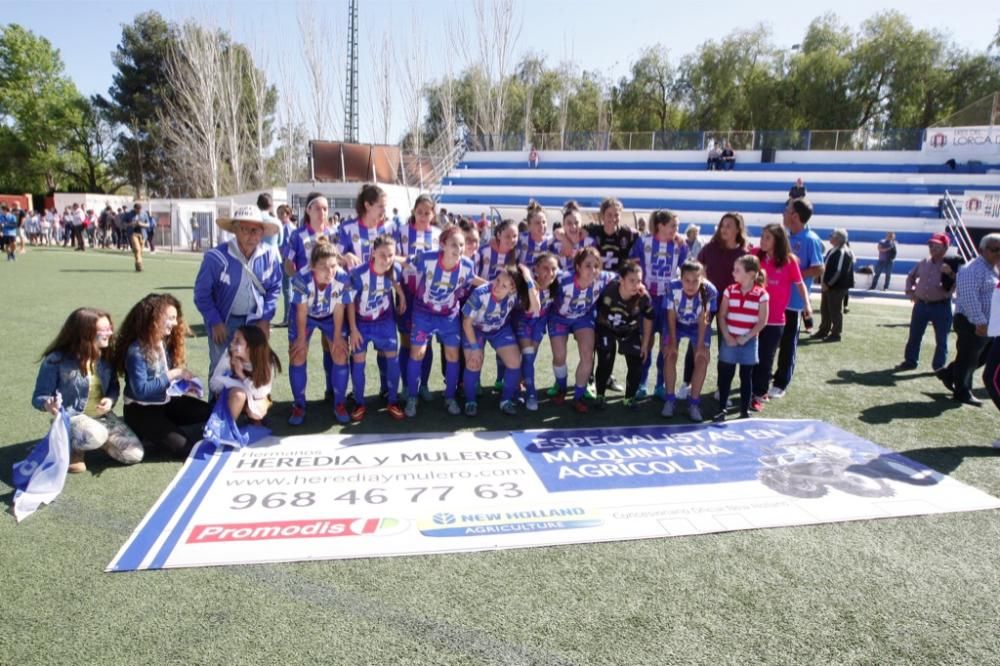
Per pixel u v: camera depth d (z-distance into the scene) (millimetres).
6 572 2770
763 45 41219
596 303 5336
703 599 2697
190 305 10742
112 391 4125
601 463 4184
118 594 2633
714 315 5770
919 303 7023
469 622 2496
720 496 3727
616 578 2850
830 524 3428
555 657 2301
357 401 4996
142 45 42938
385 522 3301
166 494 3555
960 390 5883
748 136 24047
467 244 6762
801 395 6090
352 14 40625
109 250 24219
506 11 37156
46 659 2234
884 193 20172
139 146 43219
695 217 21328
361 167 24047
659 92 46094
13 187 47500
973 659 2355
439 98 43688
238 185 37312
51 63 47375
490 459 4195
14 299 10492
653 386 6316
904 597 2750
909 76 36781
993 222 16781
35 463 3529
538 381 6402
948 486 3945
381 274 4766
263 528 3203
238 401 4316
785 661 2316
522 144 28234
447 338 5039
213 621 2467
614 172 24797
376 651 2311
